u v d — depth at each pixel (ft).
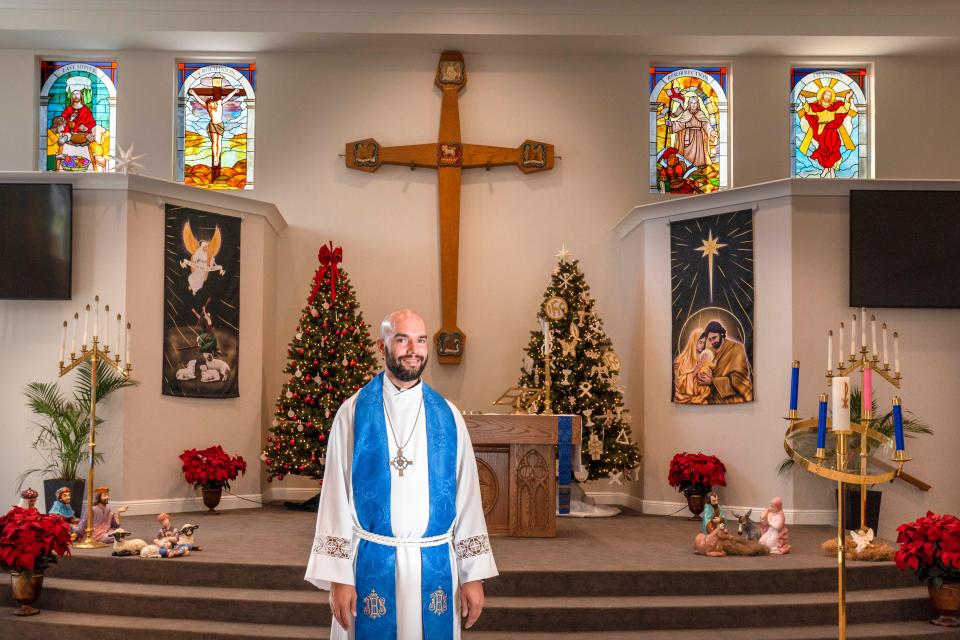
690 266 37.93
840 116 44.42
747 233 36.17
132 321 35.29
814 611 23.76
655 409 38.86
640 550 28.02
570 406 37.76
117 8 41.52
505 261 43.65
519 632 22.86
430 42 42.93
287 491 41.68
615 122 44.14
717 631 22.94
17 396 34.86
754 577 24.95
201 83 44.19
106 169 43.19
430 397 14.42
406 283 43.57
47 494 33.37
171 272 36.70
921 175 43.88
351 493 13.97
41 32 41.45
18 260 34.58
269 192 43.68
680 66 44.86
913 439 34.37
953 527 23.56
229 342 38.52
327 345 37.55
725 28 42.01
